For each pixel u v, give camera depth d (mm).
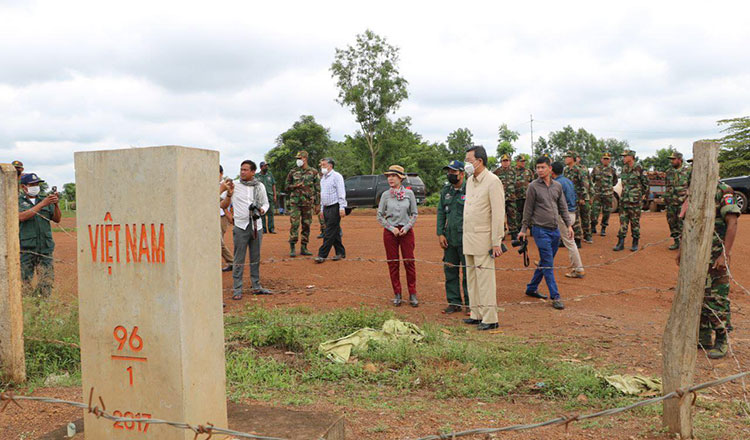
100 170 2945
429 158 53375
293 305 8406
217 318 3074
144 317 2889
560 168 10203
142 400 2926
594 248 12500
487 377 5250
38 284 6957
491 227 7121
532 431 4043
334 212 10992
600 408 4547
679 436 3754
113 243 2939
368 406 4562
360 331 6684
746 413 4367
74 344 5602
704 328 6012
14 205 4879
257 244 9070
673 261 11367
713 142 3584
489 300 7180
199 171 2938
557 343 6547
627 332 7133
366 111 42188
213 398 3043
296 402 4574
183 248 2828
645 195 12125
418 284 9891
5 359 4883
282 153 45438
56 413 4223
